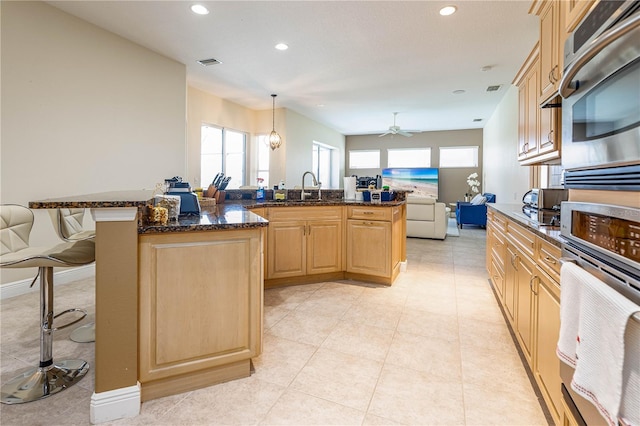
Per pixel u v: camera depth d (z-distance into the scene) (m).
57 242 3.22
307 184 8.17
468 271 4.06
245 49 4.11
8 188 2.90
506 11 3.21
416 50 4.13
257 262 1.77
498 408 1.56
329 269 3.58
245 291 1.75
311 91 5.88
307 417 1.49
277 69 4.80
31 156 3.05
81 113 3.43
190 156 5.69
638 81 0.78
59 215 2.23
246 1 3.06
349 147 11.33
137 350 1.51
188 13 3.28
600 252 0.94
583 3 1.18
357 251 3.55
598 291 0.83
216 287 1.68
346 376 1.82
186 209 2.07
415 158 10.65
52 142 3.20
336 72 4.93
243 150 7.30
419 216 6.55
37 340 2.20
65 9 3.21
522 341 1.90
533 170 4.15
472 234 7.14
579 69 1.02
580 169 1.13
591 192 1.07
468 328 2.44
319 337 2.29
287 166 7.27
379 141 10.99
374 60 4.46
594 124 1.02
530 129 2.78
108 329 1.45
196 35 3.74
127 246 1.47
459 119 8.38
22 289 3.05
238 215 2.07
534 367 1.63
